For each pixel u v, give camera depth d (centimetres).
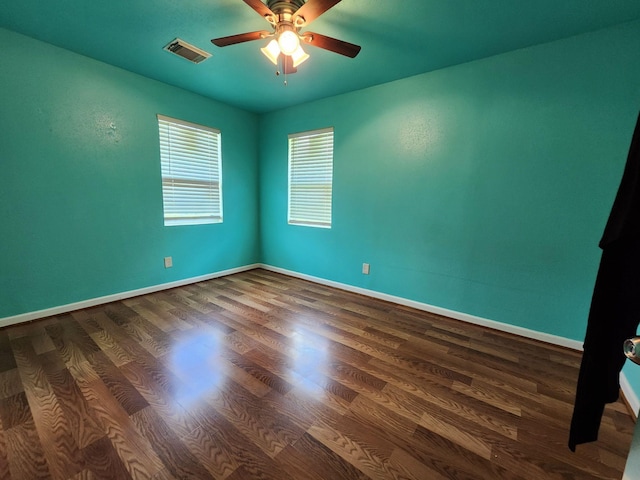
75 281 260
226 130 367
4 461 114
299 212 384
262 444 126
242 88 307
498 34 197
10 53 209
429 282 279
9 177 218
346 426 137
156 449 121
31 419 136
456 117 248
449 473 115
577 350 213
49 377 167
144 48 229
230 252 399
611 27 185
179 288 338
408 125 274
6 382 162
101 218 270
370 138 301
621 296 79
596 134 195
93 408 144
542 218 219
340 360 194
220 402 151
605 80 189
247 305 290
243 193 404
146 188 299
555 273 218
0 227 218
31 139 225
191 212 347
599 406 86
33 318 239
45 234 239
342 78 275
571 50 198
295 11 161
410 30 196
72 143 246
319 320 258
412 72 259
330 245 352
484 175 239
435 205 267
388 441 129
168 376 172
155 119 296
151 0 171
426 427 138
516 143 223
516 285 234
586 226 204
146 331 228
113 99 265
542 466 119
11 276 226
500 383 173
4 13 185
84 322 241
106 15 186
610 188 194
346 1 168
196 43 220
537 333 228
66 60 235
